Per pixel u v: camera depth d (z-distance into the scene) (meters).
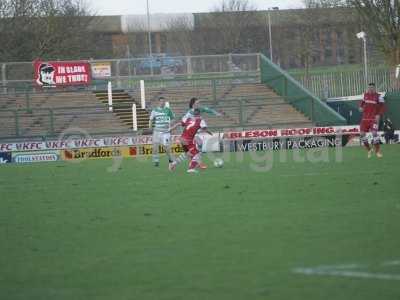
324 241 17.38
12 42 83.38
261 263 15.33
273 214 21.70
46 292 13.69
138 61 65.69
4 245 18.30
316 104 61.62
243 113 62.56
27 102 61.16
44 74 62.00
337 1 92.81
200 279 14.20
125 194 28.08
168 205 24.47
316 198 25.02
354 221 20.03
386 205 22.86
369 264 14.95
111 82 64.69
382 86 68.56
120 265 15.63
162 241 18.09
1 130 58.12
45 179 35.97
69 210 24.16
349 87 69.81
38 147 52.25
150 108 61.91
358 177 31.42
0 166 47.72
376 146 43.50
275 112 62.94
